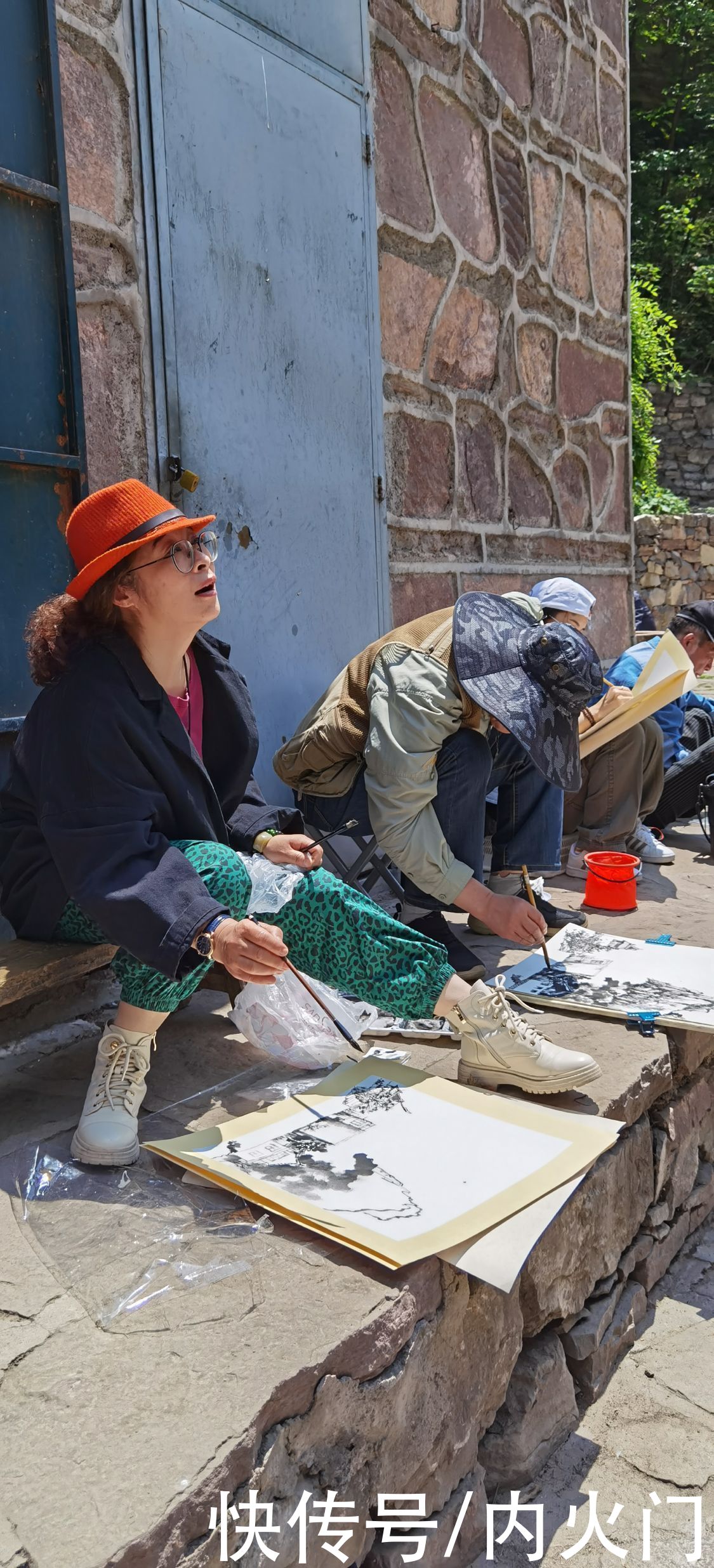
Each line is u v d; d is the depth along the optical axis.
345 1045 2.30
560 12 5.23
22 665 2.54
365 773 2.84
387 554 4.08
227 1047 2.37
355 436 3.86
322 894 2.09
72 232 2.73
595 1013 2.54
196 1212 1.72
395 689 2.67
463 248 4.54
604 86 5.72
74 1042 2.44
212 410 3.21
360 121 3.81
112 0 2.80
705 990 2.66
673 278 20.70
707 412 18.19
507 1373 1.82
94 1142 1.83
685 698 4.99
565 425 5.47
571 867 3.87
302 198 3.54
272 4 3.37
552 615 3.70
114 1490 1.19
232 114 3.22
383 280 4.06
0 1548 1.12
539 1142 1.91
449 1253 1.60
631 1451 1.90
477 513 4.75
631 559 6.26
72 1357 1.40
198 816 2.02
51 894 2.07
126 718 1.88
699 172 20.78
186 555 1.93
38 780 1.94
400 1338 1.51
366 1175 1.79
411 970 2.11
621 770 3.96
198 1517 1.20
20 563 2.53
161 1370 1.37
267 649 3.49
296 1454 1.38
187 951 1.72
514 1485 1.82
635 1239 2.33
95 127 2.79
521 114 4.94
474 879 2.68
